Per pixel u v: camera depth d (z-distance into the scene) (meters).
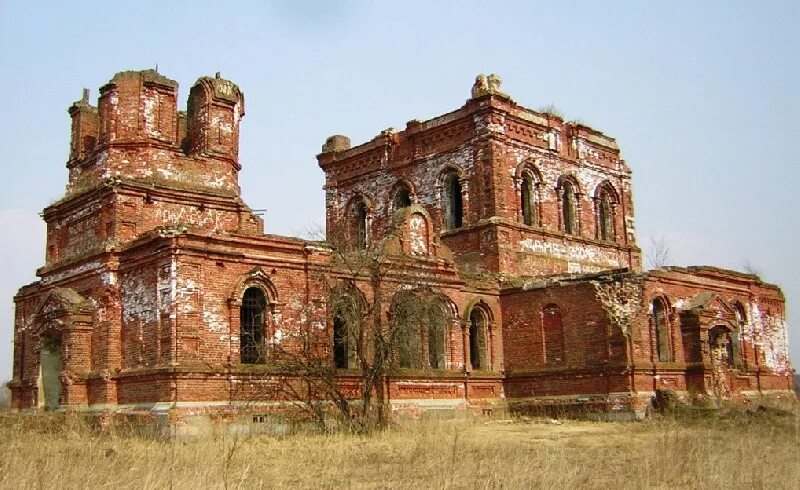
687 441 19.45
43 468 13.84
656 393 32.34
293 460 18.80
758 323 42.69
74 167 33.31
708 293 37.25
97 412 27.70
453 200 40.81
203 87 33.16
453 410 33.16
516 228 38.47
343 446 22.00
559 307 34.56
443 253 34.91
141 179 30.52
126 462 15.91
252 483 14.27
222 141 33.09
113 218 29.47
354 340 28.47
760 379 41.78
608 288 33.09
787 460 16.41
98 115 32.44
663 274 34.97
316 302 29.69
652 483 14.55
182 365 25.81
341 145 47.22
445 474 15.07
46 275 32.91
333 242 31.05
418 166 41.94
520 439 24.06
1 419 26.61
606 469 16.91
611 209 44.94
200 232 27.09
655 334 34.22
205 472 14.11
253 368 27.36
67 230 32.69
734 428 26.25
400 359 31.42
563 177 41.81
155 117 31.53
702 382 34.41
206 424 25.80
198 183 31.94
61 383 28.92
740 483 13.79
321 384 28.58
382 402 28.25
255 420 26.98
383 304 31.64
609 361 32.22
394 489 14.63
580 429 27.78
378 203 43.78
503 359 36.28
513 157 39.50
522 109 40.50
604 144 44.88
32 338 32.72
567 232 42.19
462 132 40.00
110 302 28.61
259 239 28.55
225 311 27.44
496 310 36.53
